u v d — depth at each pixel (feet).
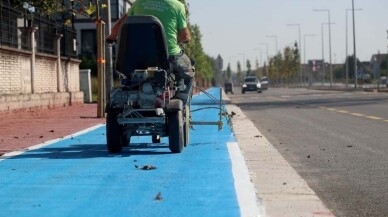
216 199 21.13
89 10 63.93
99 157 32.76
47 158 32.58
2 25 64.64
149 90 33.01
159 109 33.12
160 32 33.58
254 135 45.60
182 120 34.60
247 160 31.55
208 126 53.72
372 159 32.78
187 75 35.37
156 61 33.96
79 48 156.46
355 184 25.43
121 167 28.86
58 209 19.95
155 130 34.63
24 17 71.36
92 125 55.47
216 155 33.04
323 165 30.91
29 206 20.45
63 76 87.10
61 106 84.23
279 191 23.03
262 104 108.88
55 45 83.35
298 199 21.54
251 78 230.48
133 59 33.94
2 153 34.88
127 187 23.59
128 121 33.42
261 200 21.31
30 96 71.31
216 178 25.41
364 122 59.52
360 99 121.90
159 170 27.76
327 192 23.72
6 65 65.16
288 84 458.50
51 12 72.43
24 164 30.27
